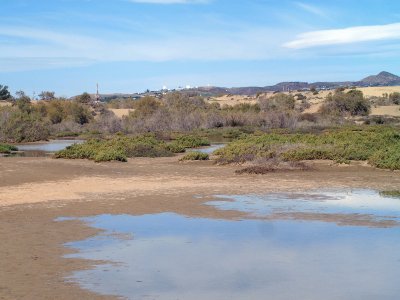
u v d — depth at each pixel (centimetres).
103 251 944
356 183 1808
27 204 1438
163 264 859
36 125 5350
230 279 779
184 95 10006
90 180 1939
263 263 859
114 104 10838
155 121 6706
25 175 2070
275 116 6512
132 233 1084
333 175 2019
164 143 3697
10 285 753
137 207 1382
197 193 1612
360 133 3434
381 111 8300
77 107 7875
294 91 14700
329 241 999
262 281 770
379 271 811
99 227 1143
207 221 1198
